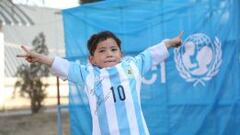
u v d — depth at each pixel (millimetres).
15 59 26250
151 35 8711
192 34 8125
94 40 4520
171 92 8406
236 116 7613
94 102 4406
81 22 9805
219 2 7832
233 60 7633
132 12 9000
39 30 27031
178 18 8336
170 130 8430
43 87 25703
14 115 24219
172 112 8406
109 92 4344
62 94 21844
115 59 4500
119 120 4293
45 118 22719
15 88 26203
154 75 8586
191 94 8156
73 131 9992
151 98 8656
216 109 7836
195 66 8086
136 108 4352
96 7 9547
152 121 8648
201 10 8039
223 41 7750
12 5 17234
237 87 7602
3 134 18906
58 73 4555
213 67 7863
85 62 9688
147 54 4641
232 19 7656
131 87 4375
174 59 8336
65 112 20562
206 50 7957
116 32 9219
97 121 4383
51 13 26812
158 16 8609
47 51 26156
